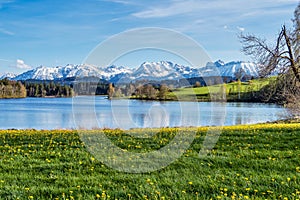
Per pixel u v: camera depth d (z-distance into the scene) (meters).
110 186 8.62
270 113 41.88
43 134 17.80
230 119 35.69
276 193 7.89
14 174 9.66
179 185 8.60
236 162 10.98
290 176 9.25
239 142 14.78
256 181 8.85
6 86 126.62
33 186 8.48
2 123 38.28
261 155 11.95
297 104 32.69
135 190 8.25
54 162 11.12
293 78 33.28
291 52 33.25
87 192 8.10
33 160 11.32
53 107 70.62
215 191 8.14
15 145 14.44
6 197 7.55
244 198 7.46
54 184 8.74
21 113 54.09
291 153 12.15
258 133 17.17
